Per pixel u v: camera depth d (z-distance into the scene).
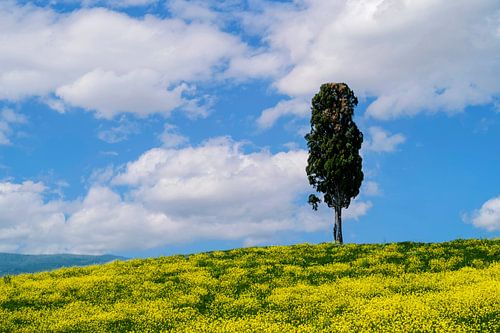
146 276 38.69
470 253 39.53
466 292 27.84
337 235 64.38
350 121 66.12
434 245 43.88
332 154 64.25
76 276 40.44
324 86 67.31
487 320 23.45
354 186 64.38
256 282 35.53
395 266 37.16
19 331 26.62
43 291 34.94
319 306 28.36
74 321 27.95
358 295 30.08
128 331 26.14
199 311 29.59
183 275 38.34
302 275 36.56
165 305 30.66
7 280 39.28
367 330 23.14
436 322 23.19
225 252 48.66
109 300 32.38
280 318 26.84
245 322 26.16
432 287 30.61
